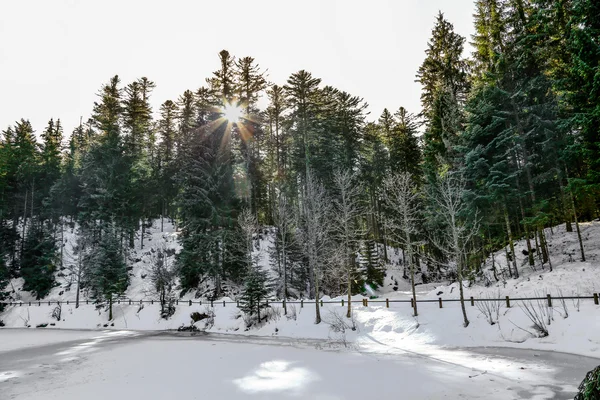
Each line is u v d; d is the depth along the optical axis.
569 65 21.72
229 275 38.25
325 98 40.28
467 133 26.81
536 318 15.20
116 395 10.31
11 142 60.62
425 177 30.66
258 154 49.28
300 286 35.78
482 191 25.66
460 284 17.80
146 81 58.47
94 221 45.91
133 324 32.31
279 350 17.19
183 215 38.28
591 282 18.52
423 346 16.28
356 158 41.25
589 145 20.19
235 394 9.91
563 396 8.36
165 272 36.25
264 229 47.34
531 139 25.34
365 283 35.84
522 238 30.08
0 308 39.62
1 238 48.88
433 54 33.53
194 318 29.42
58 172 58.28
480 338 15.92
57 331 31.19
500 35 27.42
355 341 18.91
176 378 12.20
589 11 18.27
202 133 39.62
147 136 58.78
